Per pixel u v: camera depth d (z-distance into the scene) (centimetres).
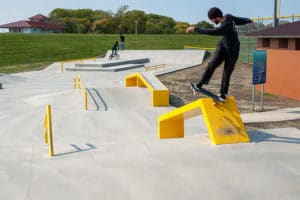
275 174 588
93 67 3738
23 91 2288
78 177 589
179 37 7006
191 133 1159
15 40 5969
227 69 704
